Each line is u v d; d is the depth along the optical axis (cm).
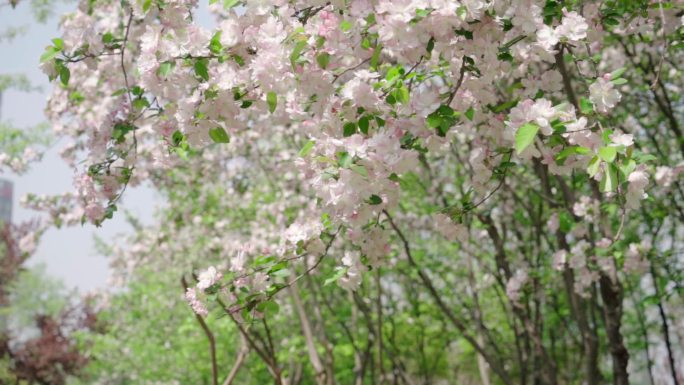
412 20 232
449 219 322
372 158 246
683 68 619
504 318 1038
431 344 1176
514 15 271
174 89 304
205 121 295
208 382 1139
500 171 307
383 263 337
